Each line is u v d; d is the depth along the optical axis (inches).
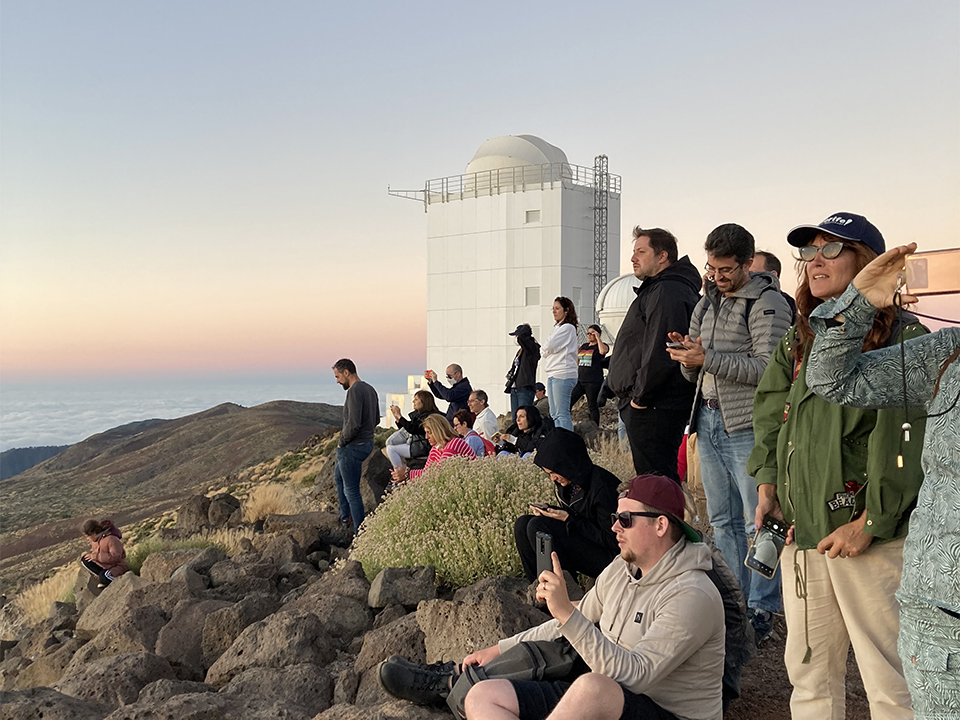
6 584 842.2
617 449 431.2
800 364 133.0
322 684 193.2
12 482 4975.4
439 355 2239.2
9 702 178.5
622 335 222.8
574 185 2097.7
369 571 292.4
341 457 411.5
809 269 121.8
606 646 130.0
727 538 204.1
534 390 520.1
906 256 89.4
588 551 213.5
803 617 129.6
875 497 117.2
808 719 129.7
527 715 135.2
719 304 198.1
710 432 199.5
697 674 135.9
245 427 5049.2
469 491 279.4
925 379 95.0
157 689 191.3
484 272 2162.9
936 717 85.6
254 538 451.5
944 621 84.0
